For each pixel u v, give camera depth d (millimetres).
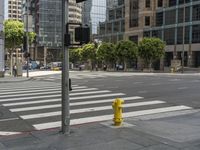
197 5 79438
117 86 26031
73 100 18312
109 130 10852
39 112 14922
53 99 18922
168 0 89750
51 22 138500
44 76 47781
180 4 84812
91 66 110750
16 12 117375
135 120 12805
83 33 10125
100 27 128375
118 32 116125
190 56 80938
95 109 15539
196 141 9320
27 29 45875
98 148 8805
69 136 10141
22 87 26969
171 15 87812
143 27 97375
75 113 14594
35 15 138125
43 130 11445
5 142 9758
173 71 72125
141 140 9516
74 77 41875
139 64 92625
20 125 12445
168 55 89000
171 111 15164
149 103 17281
